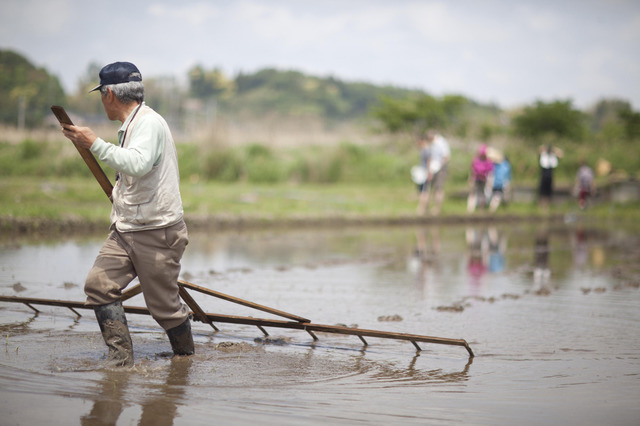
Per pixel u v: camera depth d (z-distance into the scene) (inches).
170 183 232.1
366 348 282.2
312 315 345.4
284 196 1234.6
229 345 272.5
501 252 680.4
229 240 716.0
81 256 521.7
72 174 1364.4
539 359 269.1
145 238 231.3
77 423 178.1
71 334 280.1
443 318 346.9
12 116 2775.6
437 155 1088.2
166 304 241.9
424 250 682.8
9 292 366.0
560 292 437.7
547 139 2215.8
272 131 1865.2
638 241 825.5
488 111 3132.4
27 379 214.8
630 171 2079.2
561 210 1389.0
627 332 320.5
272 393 214.2
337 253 637.3
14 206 756.6
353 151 1845.5
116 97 231.3
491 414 200.7
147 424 180.1
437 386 229.3
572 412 204.2
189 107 4397.1
